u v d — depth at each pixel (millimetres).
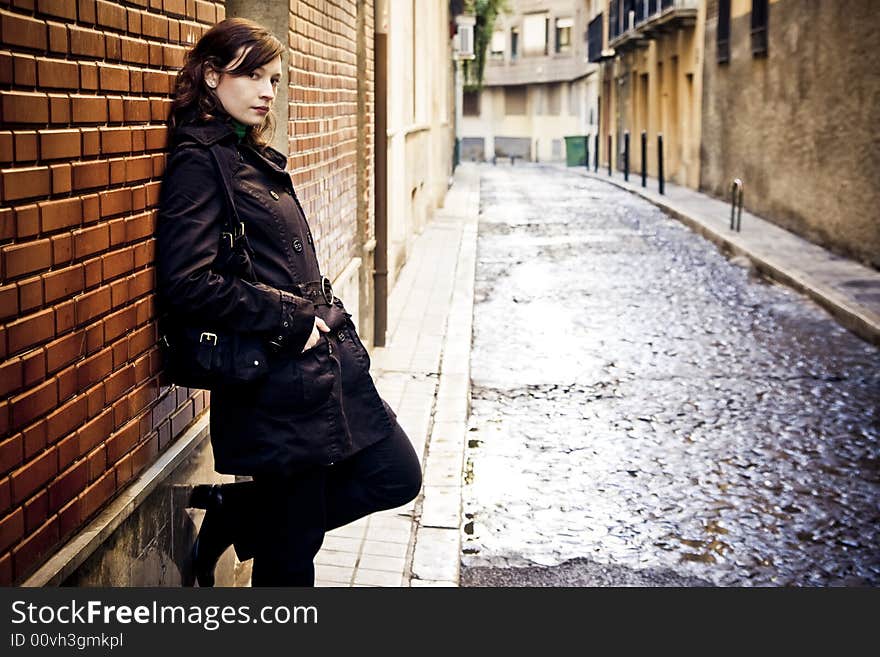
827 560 4684
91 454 2441
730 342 9156
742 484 5625
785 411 7008
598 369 8195
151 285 2807
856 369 8180
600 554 4711
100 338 2463
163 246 2629
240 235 2699
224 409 2820
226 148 2721
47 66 2152
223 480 3885
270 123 2910
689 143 25172
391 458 3180
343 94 6621
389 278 10617
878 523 5113
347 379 3049
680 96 25672
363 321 7906
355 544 4551
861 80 12758
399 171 11789
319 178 5594
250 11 4574
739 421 6785
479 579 4414
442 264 12922
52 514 2232
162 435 3006
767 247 14305
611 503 5344
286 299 2723
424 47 16406
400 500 3219
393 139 10852
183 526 3189
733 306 10836
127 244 2613
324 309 2930
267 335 2717
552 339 9312
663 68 27969
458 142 40625
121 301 2588
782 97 16547
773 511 5250
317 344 2822
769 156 17438
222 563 3762
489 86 54031
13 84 2014
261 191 2779
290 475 2848
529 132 52156
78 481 2369
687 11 23828
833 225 13844
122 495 2643
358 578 4195
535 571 4512
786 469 5867
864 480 5691
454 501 5121
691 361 8453
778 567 4602
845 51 13359
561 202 24109
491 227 18719
